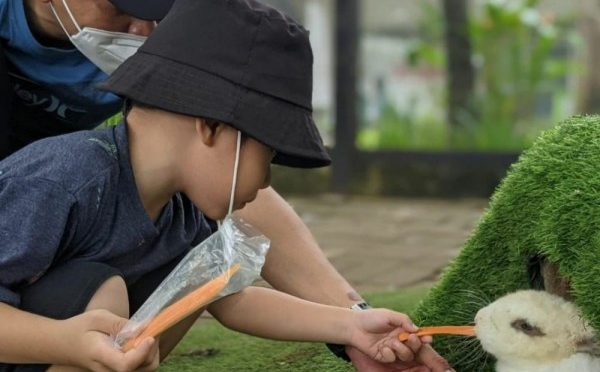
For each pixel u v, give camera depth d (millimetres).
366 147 7051
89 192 1819
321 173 7031
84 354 1705
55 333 1727
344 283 2334
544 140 2168
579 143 2074
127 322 1762
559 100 7297
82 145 1866
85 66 2340
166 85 1808
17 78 2336
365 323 2035
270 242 2314
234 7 1844
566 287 2051
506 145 6977
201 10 1847
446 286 2242
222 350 2781
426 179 6902
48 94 2363
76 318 1741
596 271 1862
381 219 5926
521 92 7250
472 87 7262
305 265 2350
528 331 1897
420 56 7262
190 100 1793
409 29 7270
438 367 2039
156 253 2006
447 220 5859
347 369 2420
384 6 7168
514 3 7270
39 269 1807
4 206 1781
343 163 6973
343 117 6953
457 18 7258
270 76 1820
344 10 6902
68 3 2174
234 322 2123
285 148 1793
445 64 7270
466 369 2215
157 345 1773
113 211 1876
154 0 2125
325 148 1924
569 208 1951
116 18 2189
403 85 7297
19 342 1747
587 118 2170
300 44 1868
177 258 2064
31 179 1793
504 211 2152
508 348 1901
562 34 7359
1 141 2299
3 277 1776
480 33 7254
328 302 2281
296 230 2410
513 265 2182
